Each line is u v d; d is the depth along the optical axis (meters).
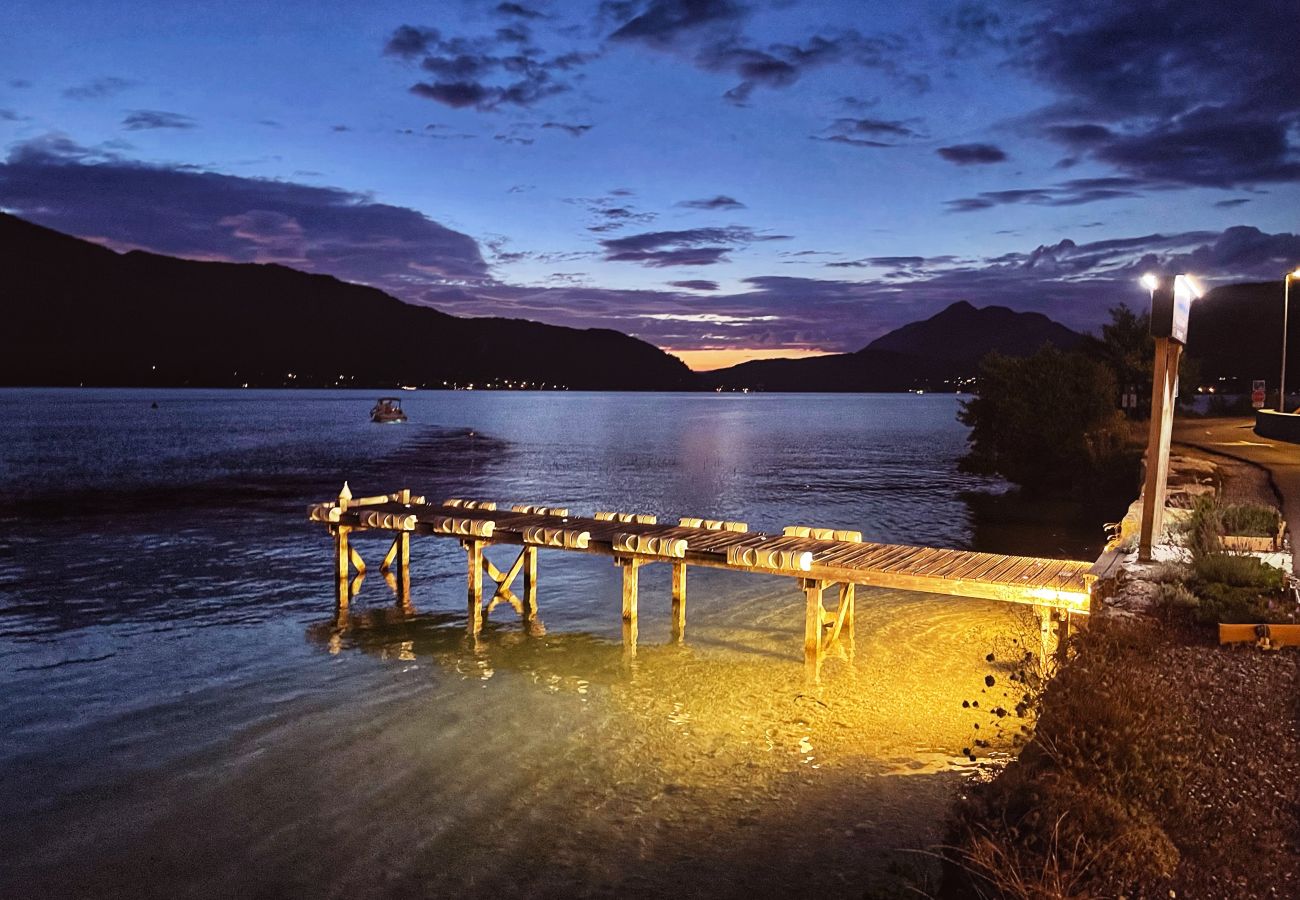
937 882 8.23
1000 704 14.60
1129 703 8.54
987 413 44.25
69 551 29.00
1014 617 19.77
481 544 20.38
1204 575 13.44
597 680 16.27
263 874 9.79
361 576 23.28
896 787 11.53
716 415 190.62
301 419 141.50
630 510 41.25
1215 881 6.75
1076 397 42.28
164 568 26.38
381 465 64.50
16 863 10.07
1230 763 8.45
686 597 22.53
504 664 17.31
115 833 10.71
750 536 19.81
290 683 16.16
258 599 22.66
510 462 68.19
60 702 15.16
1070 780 7.59
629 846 10.17
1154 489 15.13
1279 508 22.02
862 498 45.38
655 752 12.84
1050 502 41.66
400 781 11.99
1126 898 6.57
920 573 15.62
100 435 92.81
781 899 9.01
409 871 9.77
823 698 15.09
